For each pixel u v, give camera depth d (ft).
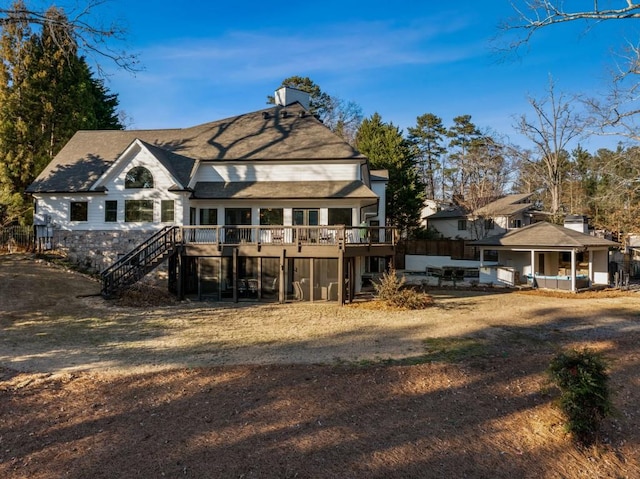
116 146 80.94
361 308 55.72
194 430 20.76
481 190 130.93
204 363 31.04
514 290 75.66
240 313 51.70
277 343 37.19
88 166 74.69
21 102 88.28
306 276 66.95
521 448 20.77
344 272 59.47
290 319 48.11
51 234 69.77
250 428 21.13
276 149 74.43
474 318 49.34
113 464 17.69
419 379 28.40
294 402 24.27
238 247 60.34
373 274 74.23
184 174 69.31
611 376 30.27
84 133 85.61
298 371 29.40
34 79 89.10
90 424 21.17
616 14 37.93
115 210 68.39
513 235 82.94
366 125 128.88
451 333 41.45
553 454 20.48
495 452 20.27
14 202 77.00
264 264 67.46
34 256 67.67
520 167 146.51
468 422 22.89
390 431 21.48
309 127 80.79
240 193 68.44
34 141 88.89
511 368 31.09
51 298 53.47
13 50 88.63
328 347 35.99
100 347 35.22
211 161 72.38
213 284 67.77
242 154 73.51
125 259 58.59
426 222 144.77
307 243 59.31
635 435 22.62
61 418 21.76
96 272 67.77
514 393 26.84
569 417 21.83
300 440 20.16
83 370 29.19
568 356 22.88
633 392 27.76
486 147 150.10
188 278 67.15
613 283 85.66
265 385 26.68
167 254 59.88
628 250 100.22
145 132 85.87
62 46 47.44
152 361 31.45
